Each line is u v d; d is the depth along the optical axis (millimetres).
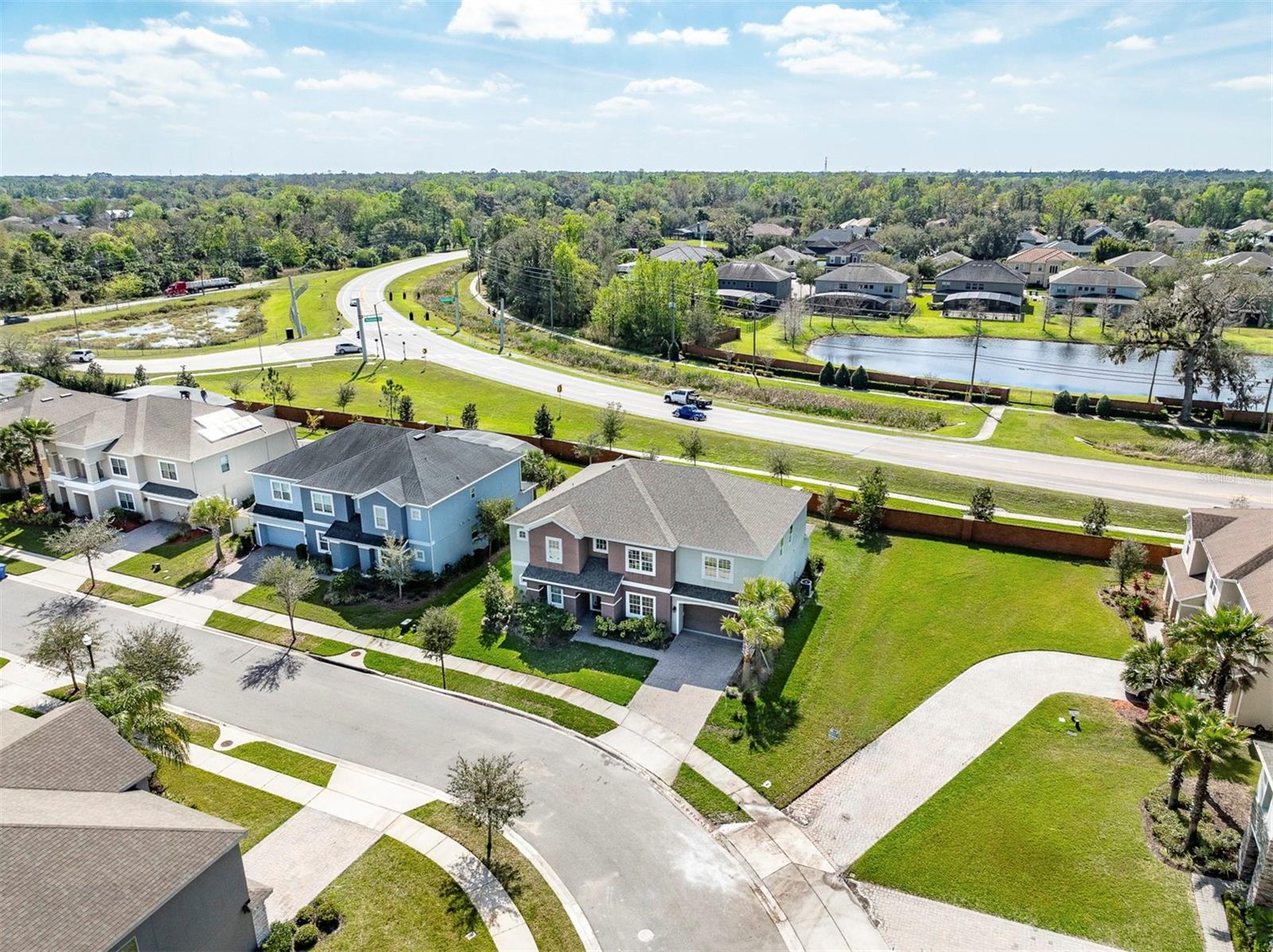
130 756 25734
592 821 29438
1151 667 34719
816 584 46688
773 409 82688
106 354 106688
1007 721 34844
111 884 20156
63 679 38719
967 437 72438
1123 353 83188
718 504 41562
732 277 141375
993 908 25703
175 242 197500
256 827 29062
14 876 19297
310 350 108812
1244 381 77875
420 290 151625
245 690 37719
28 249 159375
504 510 49500
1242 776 31125
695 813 29875
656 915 25453
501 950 24141
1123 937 24594
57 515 56219
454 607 44594
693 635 41562
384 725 35062
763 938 24672
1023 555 50219
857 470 63375
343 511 48625
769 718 35062
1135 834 28516
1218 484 60219
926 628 42156
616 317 115062
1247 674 31250
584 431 75438
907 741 33688
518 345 114000
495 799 26547
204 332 122375
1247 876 26000
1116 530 52750
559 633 41531
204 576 48875
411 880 26734
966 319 133625
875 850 28062
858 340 120562
